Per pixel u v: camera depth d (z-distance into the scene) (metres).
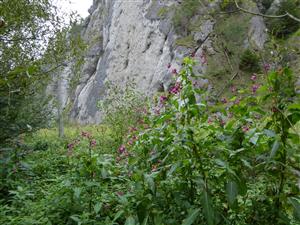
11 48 6.11
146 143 3.04
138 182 2.73
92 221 3.04
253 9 19.34
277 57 3.79
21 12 6.12
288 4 11.95
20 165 5.02
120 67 32.19
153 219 2.52
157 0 30.53
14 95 5.78
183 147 2.47
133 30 32.41
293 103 2.20
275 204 2.39
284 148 2.23
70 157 5.91
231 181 2.25
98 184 3.20
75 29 8.41
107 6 40.28
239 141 2.45
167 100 3.29
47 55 7.36
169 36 25.95
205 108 2.76
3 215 3.44
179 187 2.63
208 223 2.15
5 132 5.73
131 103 10.09
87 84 35.97
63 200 3.45
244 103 2.47
